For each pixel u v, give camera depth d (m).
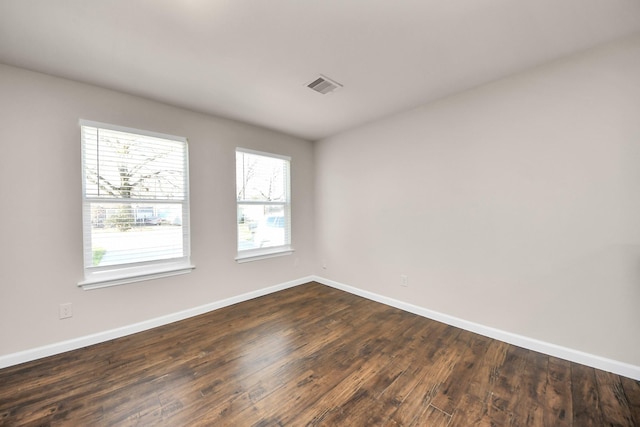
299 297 3.49
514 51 1.89
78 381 1.78
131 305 2.51
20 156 2.01
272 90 2.44
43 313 2.10
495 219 2.33
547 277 2.08
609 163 1.82
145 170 2.62
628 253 1.77
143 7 1.42
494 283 2.35
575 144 1.94
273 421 1.45
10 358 1.96
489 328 2.38
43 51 1.81
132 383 1.76
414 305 2.94
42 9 1.42
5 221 1.96
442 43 1.78
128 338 2.39
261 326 2.63
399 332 2.49
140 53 1.85
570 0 1.41
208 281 3.03
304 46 1.80
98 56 1.88
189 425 1.42
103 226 2.40
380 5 1.44
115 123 2.41
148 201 2.63
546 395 1.63
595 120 1.86
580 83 1.91
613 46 1.79
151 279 2.62
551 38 1.75
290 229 3.91
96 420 1.46
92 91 2.29
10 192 1.98
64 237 2.18
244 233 3.41
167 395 1.65
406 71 2.13
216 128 3.08
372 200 3.35
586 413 1.49
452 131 2.57
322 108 2.87
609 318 1.84
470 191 2.47
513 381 1.77
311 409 1.53
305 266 4.14
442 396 1.64
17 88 2.00
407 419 1.46
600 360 1.87
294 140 3.92
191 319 2.81
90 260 2.34
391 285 3.17
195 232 2.92
